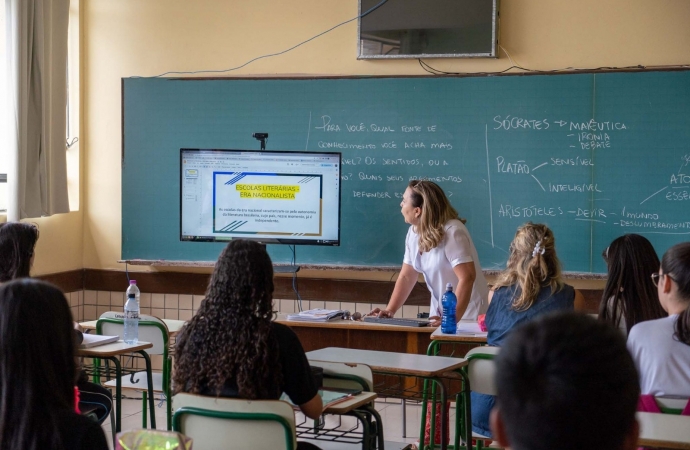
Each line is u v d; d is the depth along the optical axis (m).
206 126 5.46
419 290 5.20
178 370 2.30
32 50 4.92
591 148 4.93
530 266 3.16
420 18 5.07
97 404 3.03
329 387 2.70
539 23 5.00
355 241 5.29
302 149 5.33
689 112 4.79
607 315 2.79
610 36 4.91
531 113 5.00
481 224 5.11
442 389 2.81
